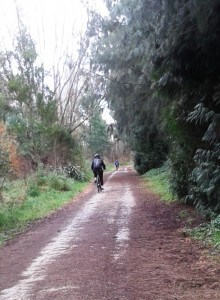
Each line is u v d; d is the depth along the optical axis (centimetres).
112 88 2638
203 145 1047
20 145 2336
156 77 1112
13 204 1498
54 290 533
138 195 1823
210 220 923
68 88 3375
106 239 861
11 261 729
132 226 1010
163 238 838
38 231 1053
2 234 1059
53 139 2650
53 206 1570
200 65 909
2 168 1439
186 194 1303
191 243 771
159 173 2773
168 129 1288
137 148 3466
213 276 557
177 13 848
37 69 2481
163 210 1249
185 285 527
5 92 2409
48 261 701
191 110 1048
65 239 897
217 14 721
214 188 849
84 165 3503
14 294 529
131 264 644
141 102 2475
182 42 860
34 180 2161
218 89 909
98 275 591
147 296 490
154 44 1134
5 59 2506
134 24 1778
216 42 817
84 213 1321
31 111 2419
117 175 4069
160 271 597
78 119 3469
